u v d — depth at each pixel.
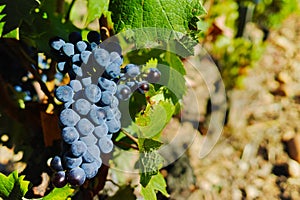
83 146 0.46
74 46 0.50
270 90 1.47
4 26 0.53
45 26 0.61
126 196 0.72
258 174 1.20
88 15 0.51
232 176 1.18
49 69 0.66
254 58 1.31
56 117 0.66
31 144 0.71
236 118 1.31
